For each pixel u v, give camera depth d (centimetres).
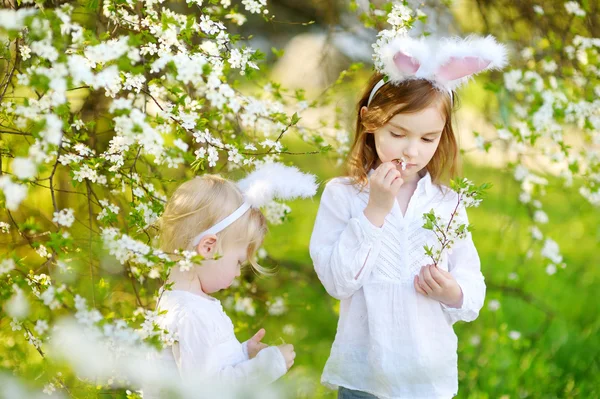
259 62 303
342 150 318
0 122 233
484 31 397
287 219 287
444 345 226
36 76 174
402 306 222
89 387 209
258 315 361
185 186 220
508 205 494
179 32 221
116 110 176
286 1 497
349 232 222
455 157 240
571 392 337
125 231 246
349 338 228
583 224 543
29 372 210
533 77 335
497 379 337
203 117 236
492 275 456
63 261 196
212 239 211
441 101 218
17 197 178
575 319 418
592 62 347
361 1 346
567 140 378
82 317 185
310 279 408
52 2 254
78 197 318
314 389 318
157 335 194
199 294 214
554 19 382
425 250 213
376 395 225
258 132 305
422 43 216
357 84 356
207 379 200
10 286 202
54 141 173
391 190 214
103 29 267
